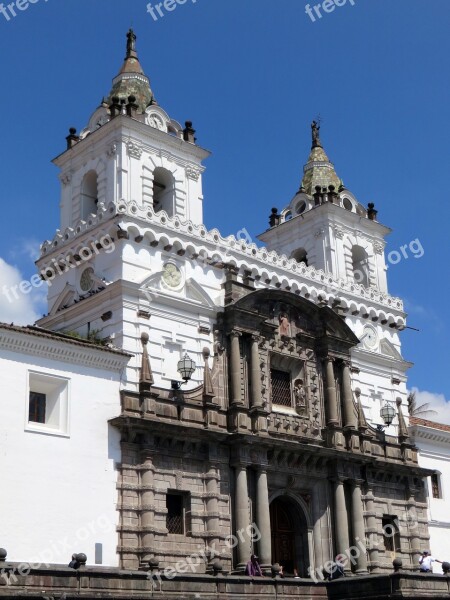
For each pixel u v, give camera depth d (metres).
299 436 53.31
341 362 57.53
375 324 62.97
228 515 48.28
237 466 48.94
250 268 55.06
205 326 51.44
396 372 63.19
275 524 52.72
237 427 49.75
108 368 45.66
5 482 40.09
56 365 43.50
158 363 48.62
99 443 44.03
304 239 66.56
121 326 47.59
